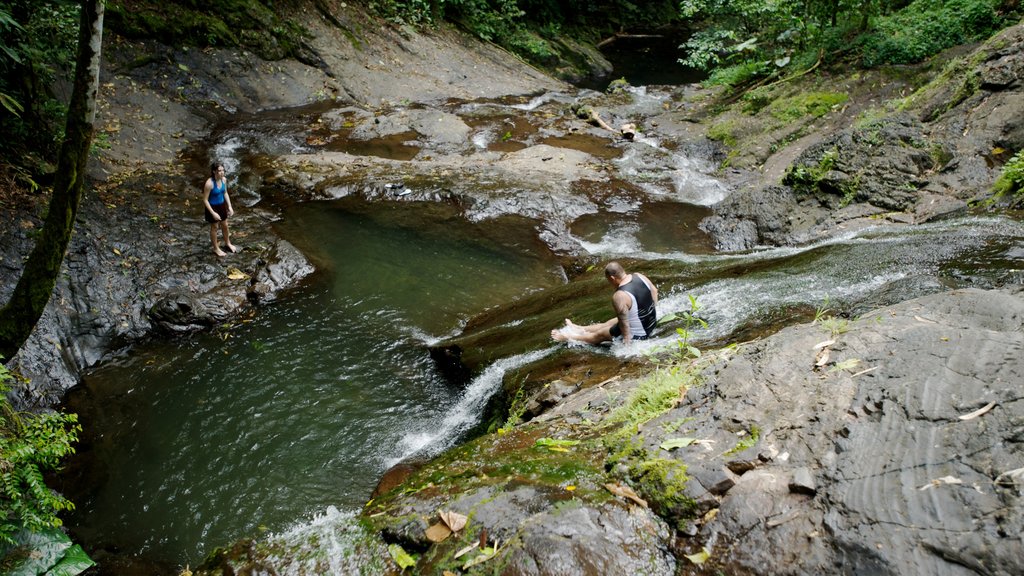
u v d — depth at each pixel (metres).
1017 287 4.25
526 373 5.86
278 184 11.20
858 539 2.46
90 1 4.32
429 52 18.41
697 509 2.85
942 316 3.70
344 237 9.82
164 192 10.40
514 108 15.80
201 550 4.95
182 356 7.29
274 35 15.99
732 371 3.72
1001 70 9.52
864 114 11.52
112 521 5.22
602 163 12.21
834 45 13.60
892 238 7.11
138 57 13.86
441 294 8.51
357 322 7.91
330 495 5.41
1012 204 7.38
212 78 14.68
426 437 6.02
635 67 23.80
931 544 2.34
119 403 6.58
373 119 14.27
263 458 5.82
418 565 2.90
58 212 4.95
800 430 3.06
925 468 2.61
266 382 6.85
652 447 3.30
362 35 17.66
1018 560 2.16
